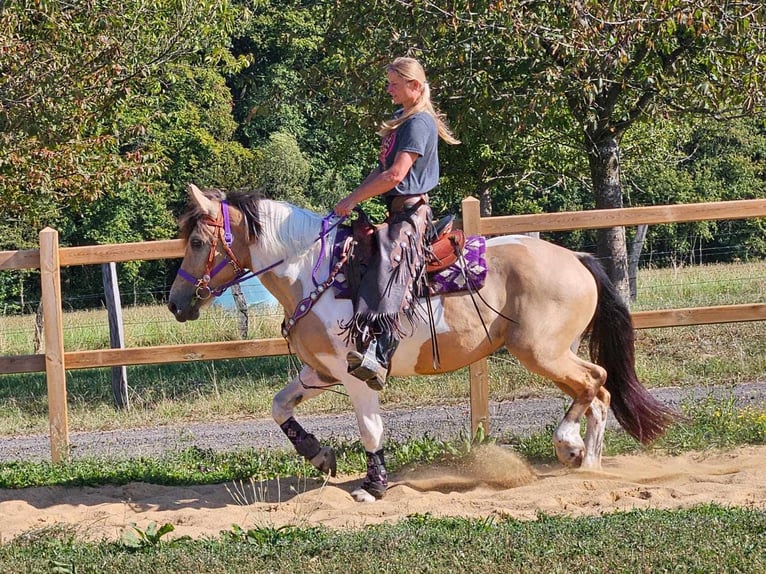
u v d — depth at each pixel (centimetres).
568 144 1838
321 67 1747
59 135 1448
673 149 2814
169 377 1536
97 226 3762
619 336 760
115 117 1564
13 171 1457
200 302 717
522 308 718
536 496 686
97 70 1440
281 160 4006
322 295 700
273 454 902
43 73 1393
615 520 566
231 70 2138
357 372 662
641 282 1955
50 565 532
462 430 952
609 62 1300
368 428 714
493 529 562
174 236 3859
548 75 1310
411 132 660
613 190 1591
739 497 652
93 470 845
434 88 1416
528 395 1207
